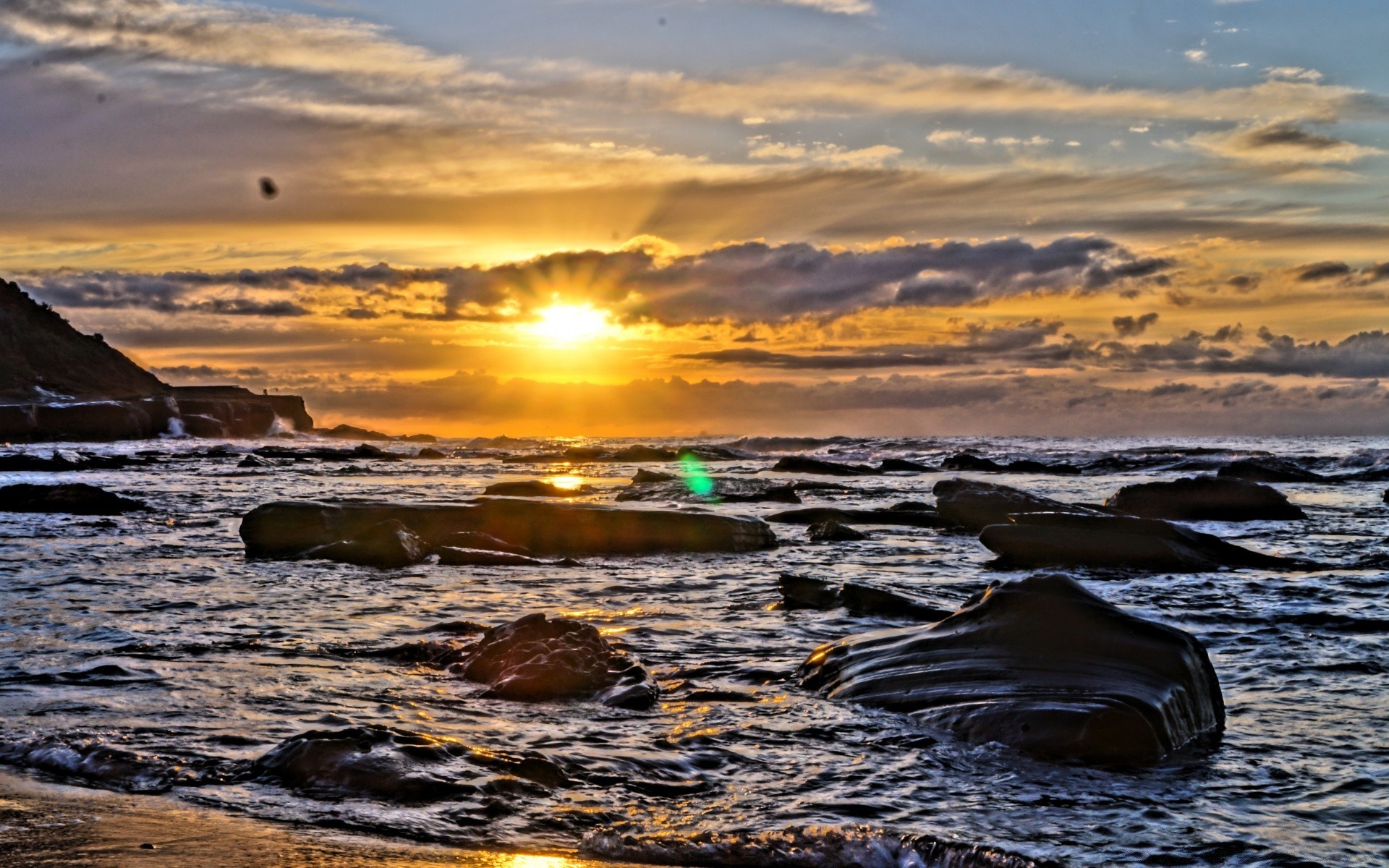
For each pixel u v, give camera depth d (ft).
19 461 153.69
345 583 40.55
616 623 31.99
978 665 21.80
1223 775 17.81
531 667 23.22
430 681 23.89
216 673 24.30
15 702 21.42
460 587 39.68
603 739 19.33
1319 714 21.80
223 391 455.63
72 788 16.12
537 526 52.44
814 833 14.57
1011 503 64.28
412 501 56.59
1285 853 14.38
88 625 30.66
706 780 17.22
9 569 43.62
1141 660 21.06
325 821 14.76
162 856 13.25
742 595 38.09
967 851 13.97
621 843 14.25
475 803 15.61
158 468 165.58
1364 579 42.22
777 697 22.54
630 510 53.47
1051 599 22.85
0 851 13.41
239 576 42.04
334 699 21.86
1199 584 40.93
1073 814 15.80
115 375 451.12
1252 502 70.49
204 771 16.93
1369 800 16.56
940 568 46.91
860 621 32.32
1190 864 14.01
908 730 20.02
